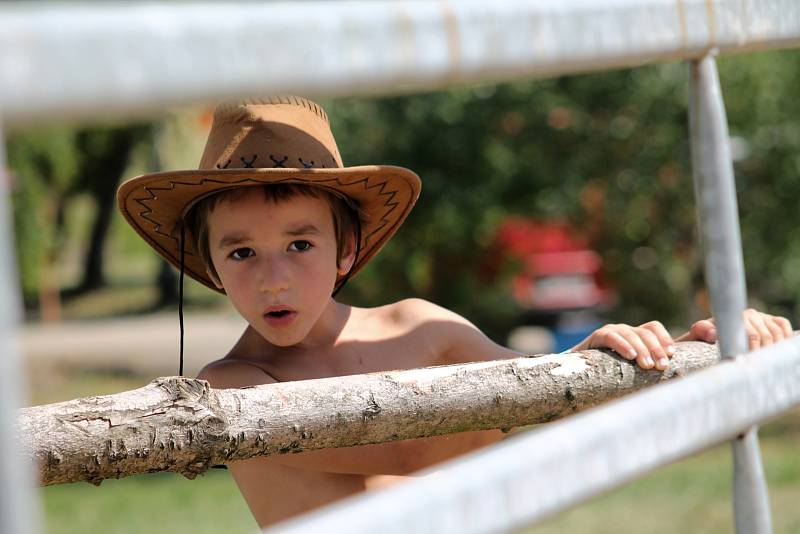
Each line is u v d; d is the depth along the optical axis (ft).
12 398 4.87
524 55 7.03
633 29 8.02
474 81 7.11
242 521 54.90
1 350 4.82
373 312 22.29
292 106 20.10
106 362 117.70
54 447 12.26
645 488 58.49
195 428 12.76
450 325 22.44
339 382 13.61
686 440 8.05
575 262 86.74
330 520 5.69
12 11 4.96
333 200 19.74
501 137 69.56
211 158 19.77
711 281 9.66
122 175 161.17
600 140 70.18
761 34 9.55
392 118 68.28
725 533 47.42
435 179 68.64
